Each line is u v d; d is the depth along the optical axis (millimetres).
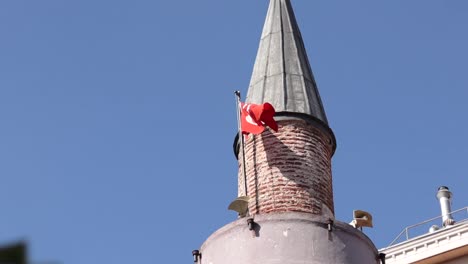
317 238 16281
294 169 18016
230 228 16703
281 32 21234
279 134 18516
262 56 20828
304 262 15859
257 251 16047
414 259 26875
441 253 26609
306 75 20250
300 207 17500
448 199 28719
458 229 26766
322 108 19656
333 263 16016
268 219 16469
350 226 16812
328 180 18609
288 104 18969
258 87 19875
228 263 16219
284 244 16078
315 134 18844
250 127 18484
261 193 17828
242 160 18781
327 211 17922
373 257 17172
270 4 22391
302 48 21188
